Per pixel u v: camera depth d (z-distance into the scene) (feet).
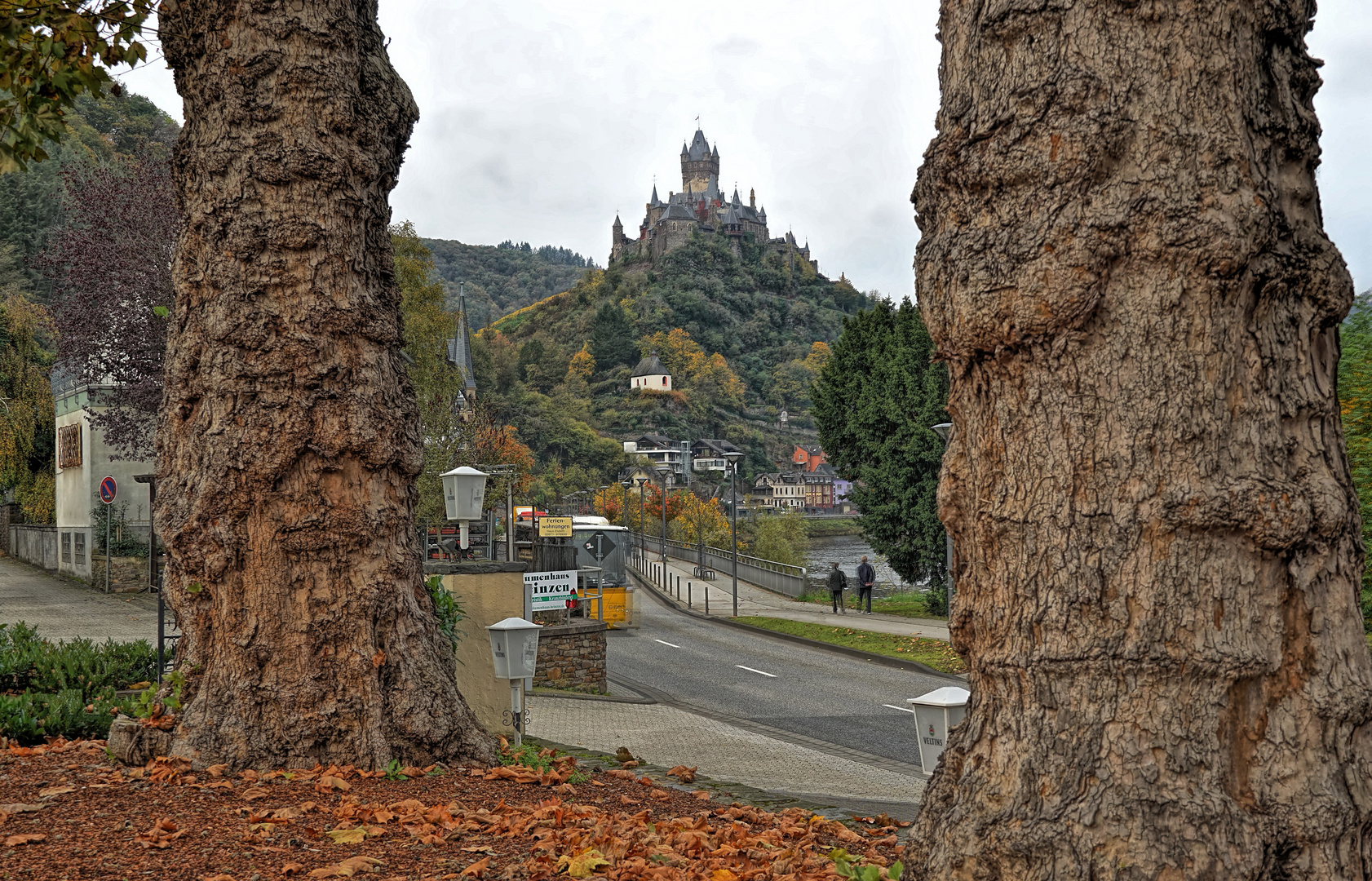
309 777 16.57
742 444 618.44
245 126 17.93
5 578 91.04
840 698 55.62
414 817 14.61
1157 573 8.26
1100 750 8.21
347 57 18.65
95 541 83.87
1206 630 8.14
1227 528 8.16
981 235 9.11
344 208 18.47
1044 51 8.91
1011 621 8.87
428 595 19.86
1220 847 7.73
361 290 18.66
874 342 105.29
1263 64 8.96
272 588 17.57
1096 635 8.40
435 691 18.76
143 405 75.20
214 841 12.68
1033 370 8.89
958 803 8.94
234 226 17.83
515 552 82.84
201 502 17.56
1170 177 8.47
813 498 563.07
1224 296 8.46
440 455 94.02
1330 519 8.34
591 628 56.54
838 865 13.61
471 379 387.75
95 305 75.05
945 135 9.59
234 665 17.49
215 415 17.67
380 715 17.88
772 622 96.07
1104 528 8.48
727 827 16.57
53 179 178.50
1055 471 8.70
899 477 99.45
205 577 17.61
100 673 30.14
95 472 92.27
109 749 17.47
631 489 267.80
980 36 9.36
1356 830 7.93
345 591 17.97
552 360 611.88
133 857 11.81
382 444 18.42
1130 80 8.63
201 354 17.90
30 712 23.00
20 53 21.57
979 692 9.35
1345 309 9.03
